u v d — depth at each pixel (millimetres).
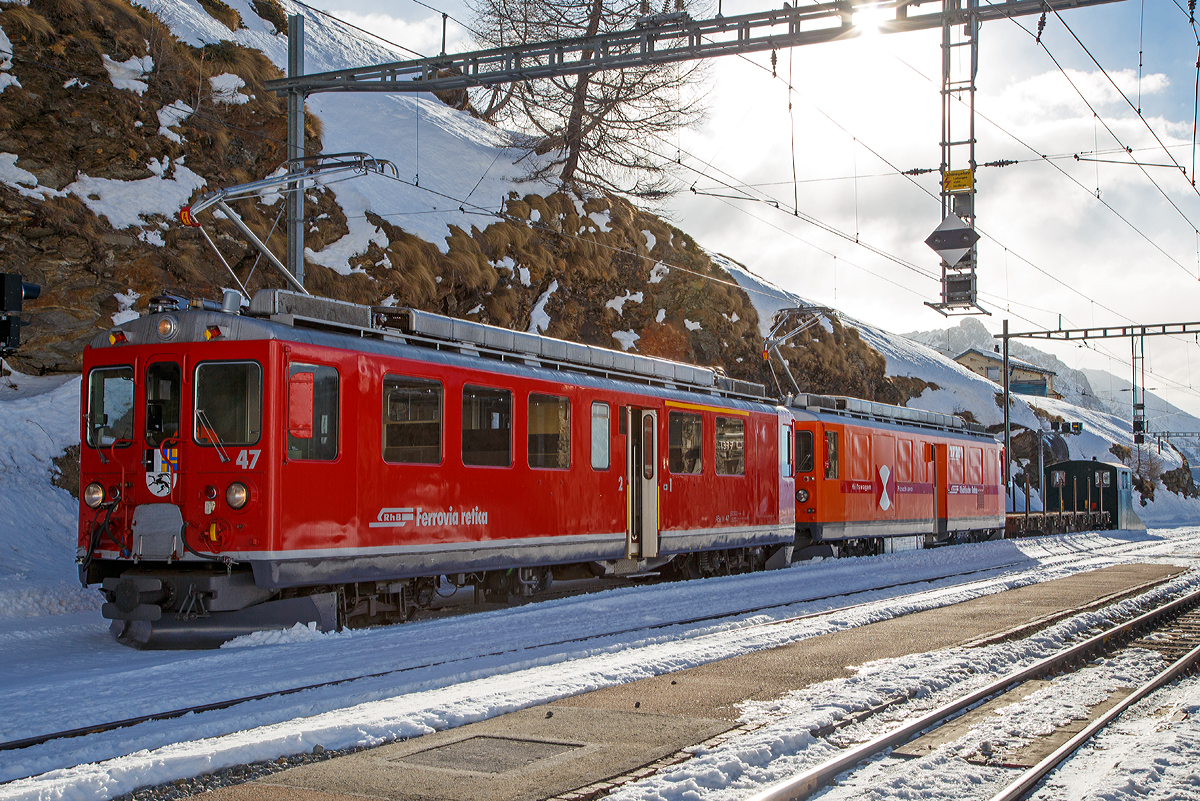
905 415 29078
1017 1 14531
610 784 5500
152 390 11102
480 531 13242
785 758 6164
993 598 15953
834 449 23938
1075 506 49375
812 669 9164
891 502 26688
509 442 13859
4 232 18875
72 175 20609
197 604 10555
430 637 10734
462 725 6906
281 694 7812
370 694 7762
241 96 26438
